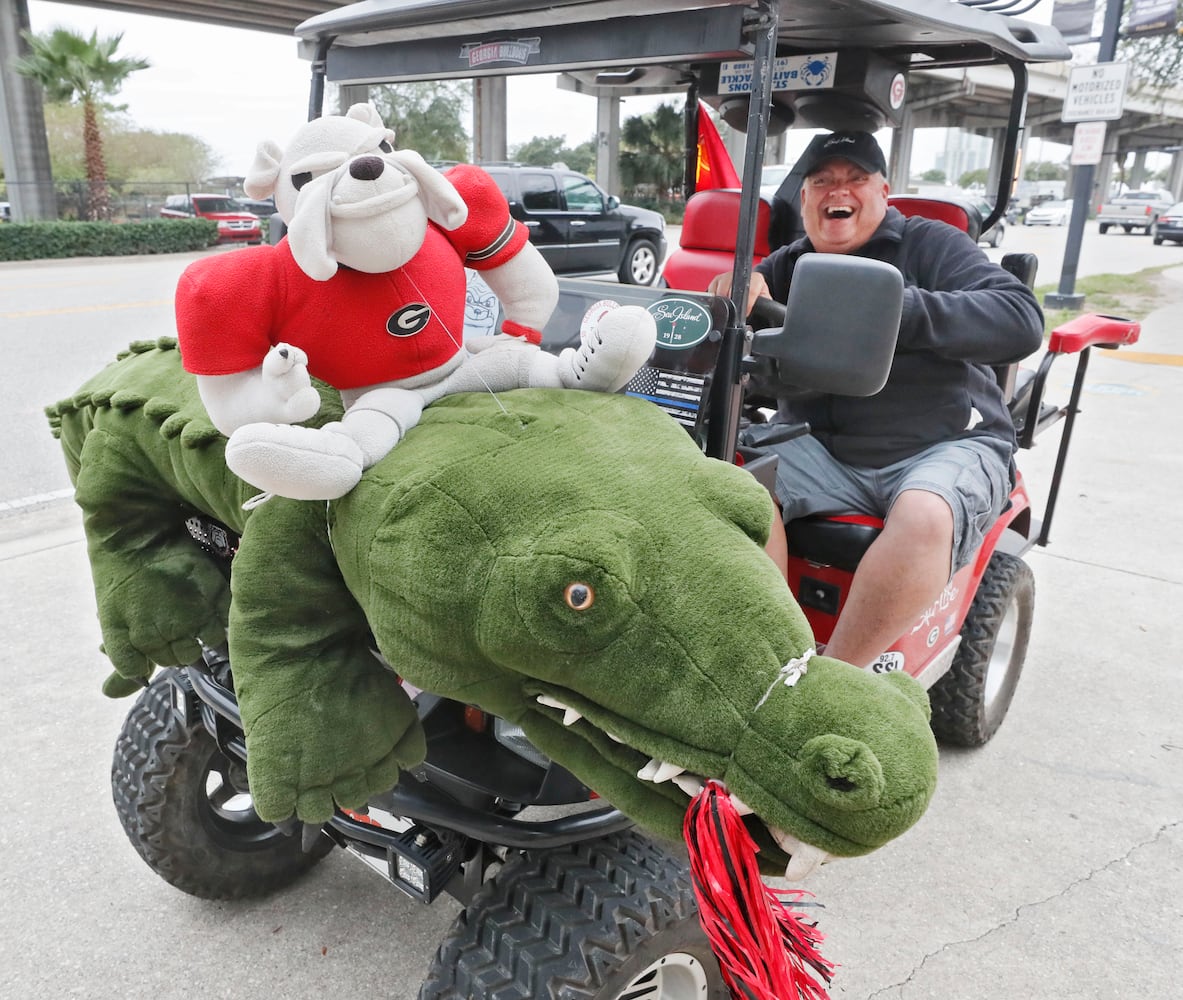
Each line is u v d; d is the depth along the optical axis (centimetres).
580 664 115
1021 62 281
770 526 127
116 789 218
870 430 252
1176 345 1010
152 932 228
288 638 138
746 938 110
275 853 238
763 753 108
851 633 226
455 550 118
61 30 2214
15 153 2147
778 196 322
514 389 148
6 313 1059
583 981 144
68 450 194
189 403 165
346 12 204
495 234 148
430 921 235
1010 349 232
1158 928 234
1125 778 295
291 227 118
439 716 183
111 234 1972
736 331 173
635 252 641
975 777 294
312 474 121
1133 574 443
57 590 399
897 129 327
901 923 234
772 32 162
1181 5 1655
